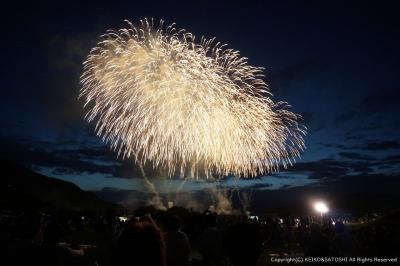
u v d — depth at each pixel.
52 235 8.74
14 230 9.76
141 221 4.12
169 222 9.70
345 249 16.33
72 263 8.79
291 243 30.84
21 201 65.44
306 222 36.09
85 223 41.75
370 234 25.88
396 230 24.47
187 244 9.48
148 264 3.77
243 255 4.91
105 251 22.94
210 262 11.72
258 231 5.07
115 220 31.97
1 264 8.88
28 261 8.70
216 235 11.78
